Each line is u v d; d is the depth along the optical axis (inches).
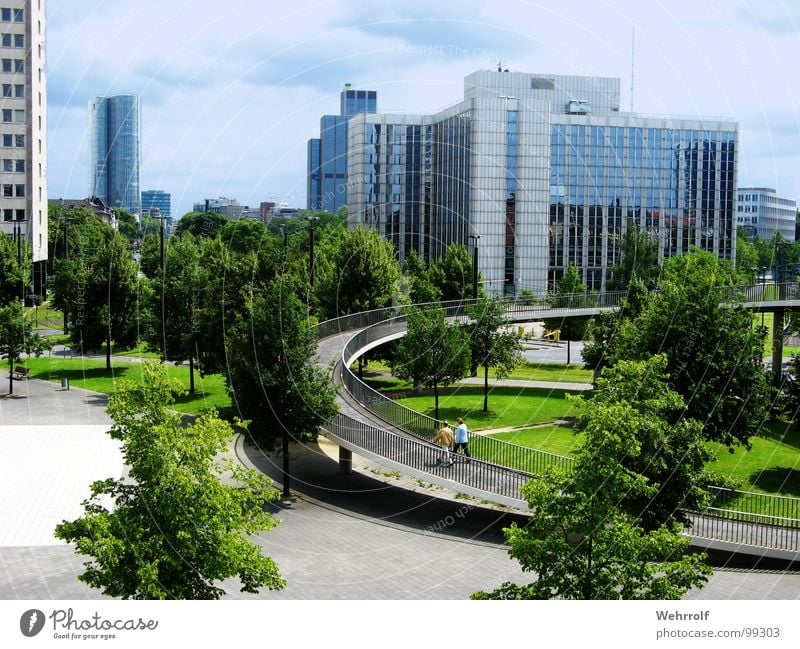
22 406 1596.9
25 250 3070.9
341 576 787.4
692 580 556.1
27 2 3208.7
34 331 2150.6
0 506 959.0
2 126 3218.5
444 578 784.9
